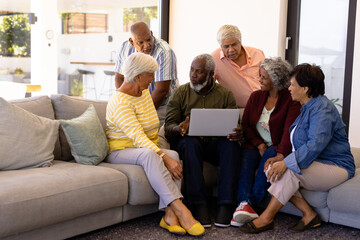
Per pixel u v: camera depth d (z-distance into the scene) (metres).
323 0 4.52
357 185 2.44
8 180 2.09
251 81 3.42
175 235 2.45
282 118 2.78
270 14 4.62
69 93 4.76
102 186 2.29
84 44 4.83
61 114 2.90
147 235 2.44
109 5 4.97
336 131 2.60
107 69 5.08
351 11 4.31
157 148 2.58
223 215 2.60
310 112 2.53
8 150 2.37
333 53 4.52
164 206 2.48
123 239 2.37
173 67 3.32
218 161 2.88
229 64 3.43
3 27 4.14
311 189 2.54
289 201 2.64
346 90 4.41
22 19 4.30
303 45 4.70
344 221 2.52
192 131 2.70
